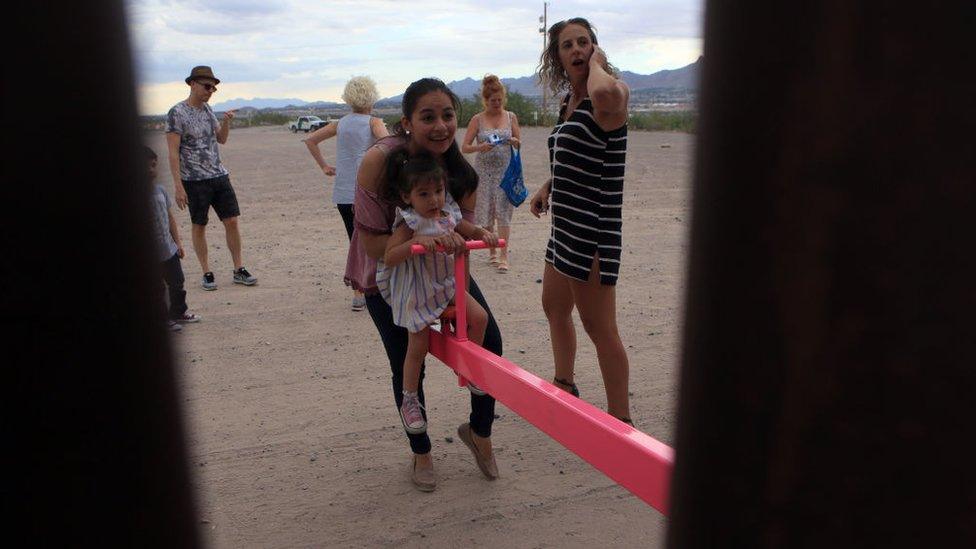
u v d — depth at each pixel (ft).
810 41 1.91
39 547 2.29
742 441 2.30
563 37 12.18
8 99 1.99
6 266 2.08
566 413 7.97
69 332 2.19
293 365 17.46
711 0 2.04
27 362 2.16
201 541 2.65
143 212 2.25
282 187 51.26
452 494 11.75
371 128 20.67
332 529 10.78
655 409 14.65
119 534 2.39
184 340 19.27
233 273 25.41
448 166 11.39
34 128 2.04
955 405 1.98
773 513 2.28
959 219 1.87
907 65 1.83
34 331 2.15
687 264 2.30
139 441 2.37
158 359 2.36
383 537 10.57
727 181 2.14
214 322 20.79
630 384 15.96
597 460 7.54
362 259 11.91
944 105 1.83
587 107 11.87
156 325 2.34
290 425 14.29
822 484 2.17
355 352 18.31
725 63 2.05
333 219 37.47
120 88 2.13
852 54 1.86
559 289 13.42
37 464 2.23
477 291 11.89
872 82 1.86
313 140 21.66
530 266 26.81
